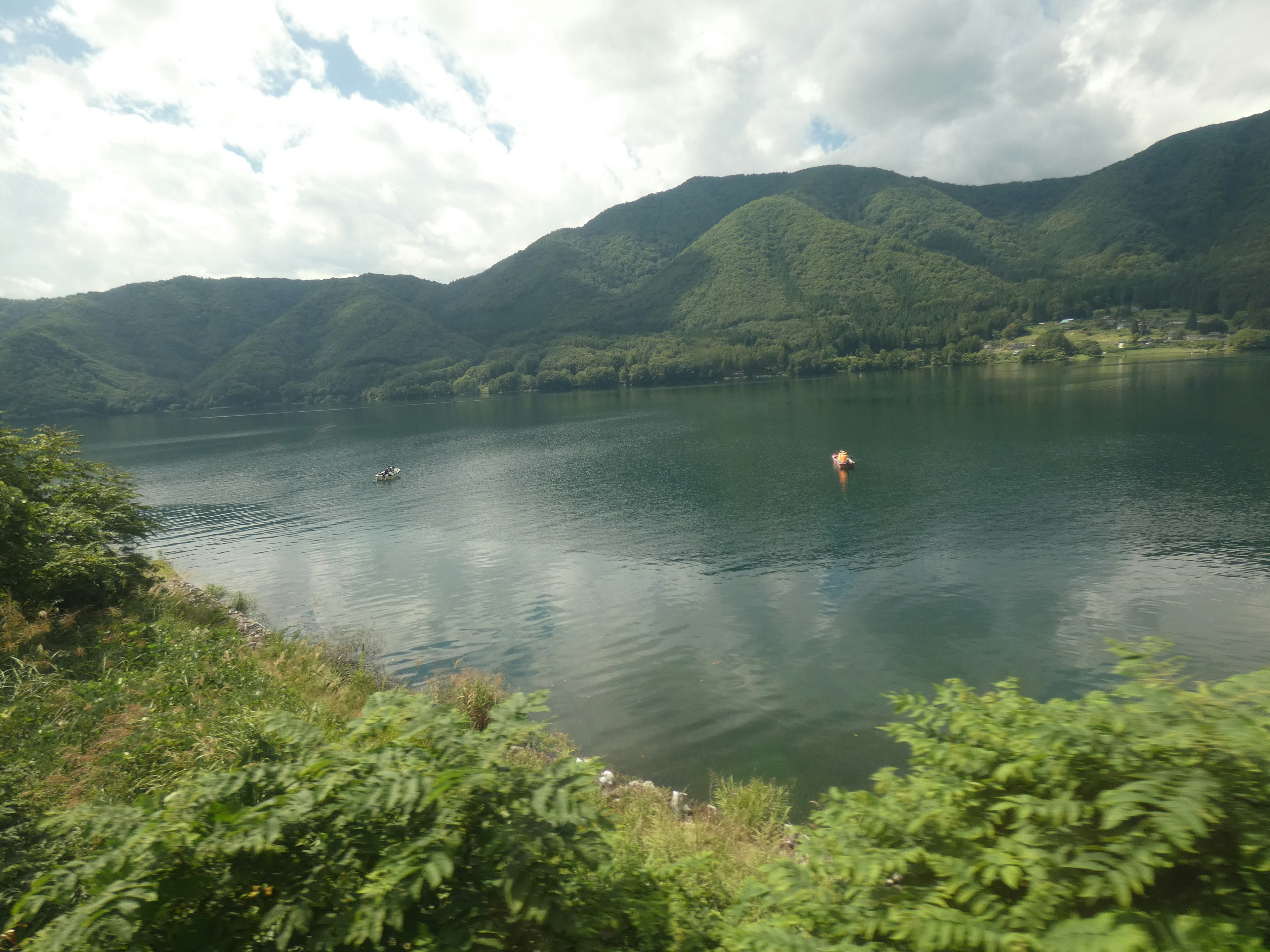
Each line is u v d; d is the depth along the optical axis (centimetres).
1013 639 2053
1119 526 3159
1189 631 2045
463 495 5369
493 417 14212
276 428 14512
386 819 383
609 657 2067
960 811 396
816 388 15912
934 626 2173
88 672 1333
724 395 15612
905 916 339
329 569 3400
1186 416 6644
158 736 998
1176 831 289
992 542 3056
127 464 9150
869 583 2622
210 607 2169
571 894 374
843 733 1536
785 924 385
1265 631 2011
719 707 1689
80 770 861
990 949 305
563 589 2817
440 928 340
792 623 2267
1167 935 282
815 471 5228
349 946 336
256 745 904
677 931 418
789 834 1018
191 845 360
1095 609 2244
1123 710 367
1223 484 3816
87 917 328
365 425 14162
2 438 2139
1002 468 4781
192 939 340
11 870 527
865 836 418
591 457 7012
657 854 804
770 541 3341
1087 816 330
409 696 473
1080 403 8481
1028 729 412
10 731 967
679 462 6197
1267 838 293
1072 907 319
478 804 381
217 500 5881
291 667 1596
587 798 400
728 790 1252
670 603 2547
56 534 1931
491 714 450
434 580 3073
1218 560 2620
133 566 2109
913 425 7644
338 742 447
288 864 365
